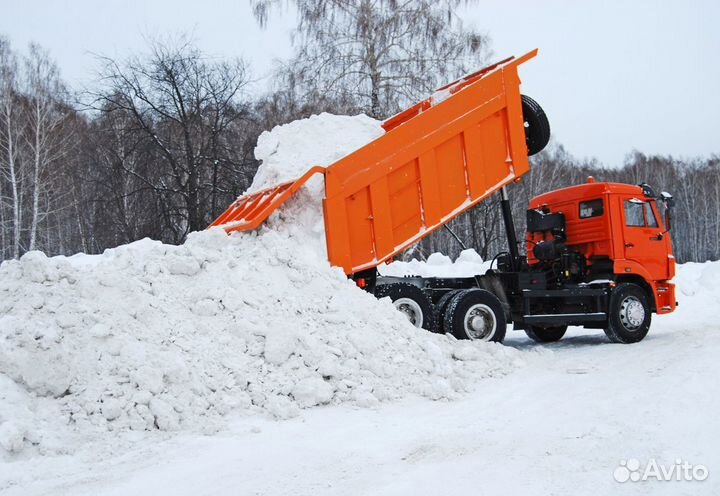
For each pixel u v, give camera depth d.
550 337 12.24
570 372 7.98
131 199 26.75
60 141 33.03
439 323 9.27
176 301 7.05
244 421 5.90
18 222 30.14
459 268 15.94
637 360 8.53
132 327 6.39
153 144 24.73
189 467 4.75
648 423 5.36
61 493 4.31
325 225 8.48
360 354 7.05
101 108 24.91
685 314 14.69
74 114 34.16
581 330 13.89
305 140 9.67
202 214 23.66
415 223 9.17
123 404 5.61
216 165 23.92
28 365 5.57
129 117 25.62
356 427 5.71
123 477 4.59
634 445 4.80
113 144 26.75
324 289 7.74
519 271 10.74
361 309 7.65
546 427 5.48
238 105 25.45
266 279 7.56
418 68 21.23
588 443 4.93
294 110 21.81
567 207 11.49
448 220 9.45
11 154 30.28
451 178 9.51
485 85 9.84
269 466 4.72
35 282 6.51
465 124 9.61
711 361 7.77
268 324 6.96
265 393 6.30
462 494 4.00
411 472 4.48
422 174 9.22
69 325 6.07
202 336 6.69
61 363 5.68
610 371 7.89
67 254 36.91
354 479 4.39
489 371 7.93
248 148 24.91
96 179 28.22
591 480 4.14
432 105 10.55
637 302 10.77
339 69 21.16
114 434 5.38
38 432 5.15
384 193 8.88
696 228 57.25
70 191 32.97
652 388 6.66
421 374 7.21
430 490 4.10
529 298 10.45
